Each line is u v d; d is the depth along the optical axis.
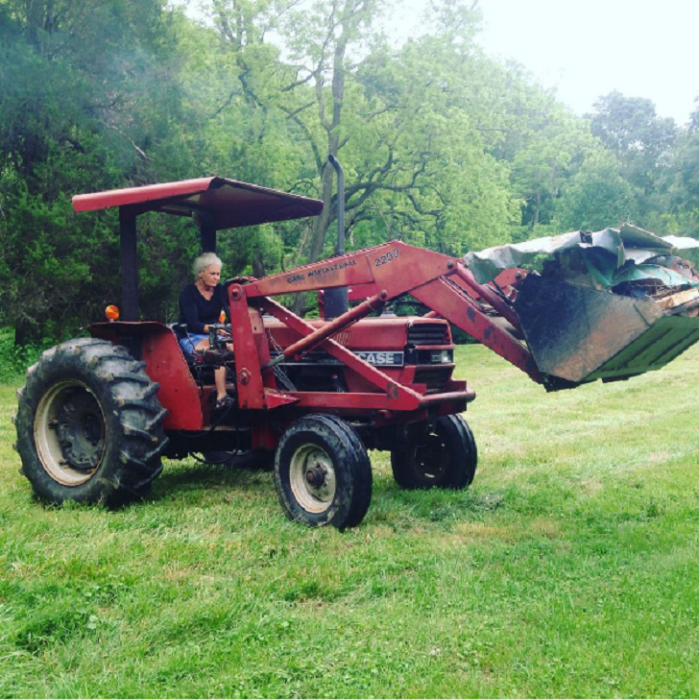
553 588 3.77
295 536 4.65
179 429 5.69
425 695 2.74
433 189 25.55
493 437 8.88
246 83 23.42
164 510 5.20
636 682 2.81
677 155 41.31
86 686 2.78
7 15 15.66
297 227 26.47
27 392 5.63
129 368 5.45
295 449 5.09
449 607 3.52
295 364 5.67
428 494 5.81
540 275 4.55
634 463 7.20
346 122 23.86
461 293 5.23
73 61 16.25
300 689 2.80
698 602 3.52
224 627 3.31
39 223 15.29
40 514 5.06
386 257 5.12
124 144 16.47
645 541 4.57
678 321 4.31
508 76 29.56
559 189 46.47
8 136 15.74
